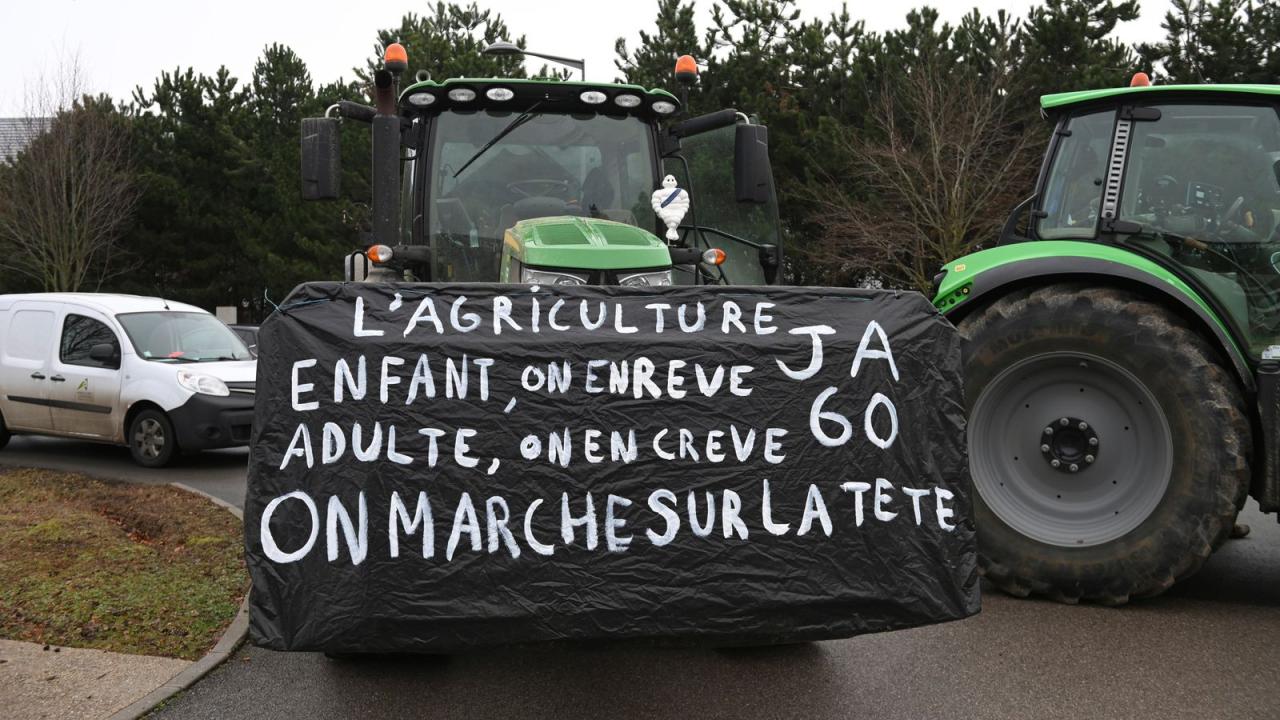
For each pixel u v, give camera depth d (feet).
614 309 12.32
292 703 13.50
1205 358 16.87
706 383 12.08
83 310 37.86
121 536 22.57
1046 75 79.25
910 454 12.14
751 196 20.15
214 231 116.37
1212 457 16.66
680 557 11.68
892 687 13.84
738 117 20.51
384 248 17.87
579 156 20.80
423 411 11.84
